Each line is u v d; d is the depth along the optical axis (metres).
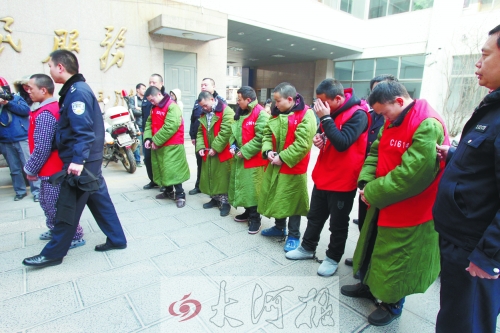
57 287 2.04
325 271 2.25
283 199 2.55
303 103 2.52
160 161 3.57
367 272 1.83
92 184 2.21
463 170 1.22
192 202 3.82
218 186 3.40
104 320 1.75
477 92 10.60
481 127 1.19
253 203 2.91
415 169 1.46
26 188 4.11
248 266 2.37
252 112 2.94
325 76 15.10
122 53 6.31
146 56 6.66
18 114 3.56
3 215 3.22
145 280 2.15
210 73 7.74
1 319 1.74
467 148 1.22
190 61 7.36
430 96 11.58
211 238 2.84
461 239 1.24
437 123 1.50
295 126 2.47
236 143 3.15
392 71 13.04
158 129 3.58
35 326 1.70
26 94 3.80
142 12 6.44
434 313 1.92
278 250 2.64
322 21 11.07
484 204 1.17
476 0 10.38
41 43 5.41
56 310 1.83
